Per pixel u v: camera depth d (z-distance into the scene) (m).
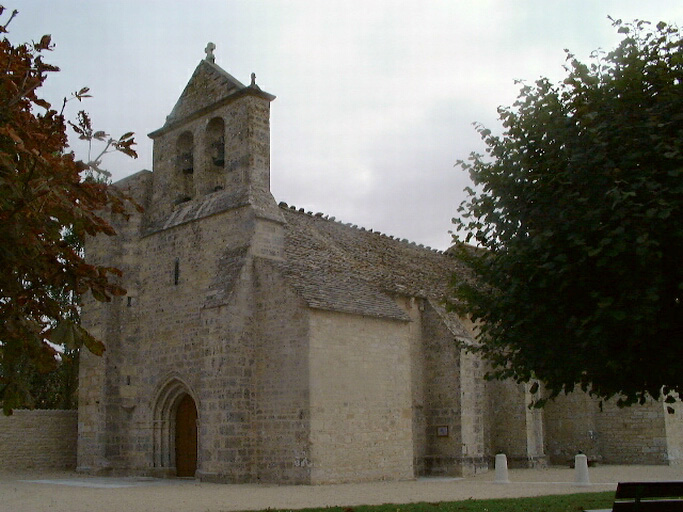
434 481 26.19
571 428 38.12
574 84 12.91
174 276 28.22
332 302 24.95
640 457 36.38
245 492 20.58
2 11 8.96
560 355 12.71
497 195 13.68
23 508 16.62
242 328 24.84
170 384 27.69
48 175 8.35
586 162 11.94
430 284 33.50
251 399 24.73
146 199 30.58
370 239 36.06
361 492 20.77
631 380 12.45
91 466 28.17
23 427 30.83
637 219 10.91
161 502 17.75
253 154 27.09
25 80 8.82
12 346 8.13
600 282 11.74
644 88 12.33
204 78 29.47
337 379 24.55
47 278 8.42
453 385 30.02
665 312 11.38
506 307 13.09
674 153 10.92
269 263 25.44
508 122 13.96
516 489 22.09
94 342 8.23
